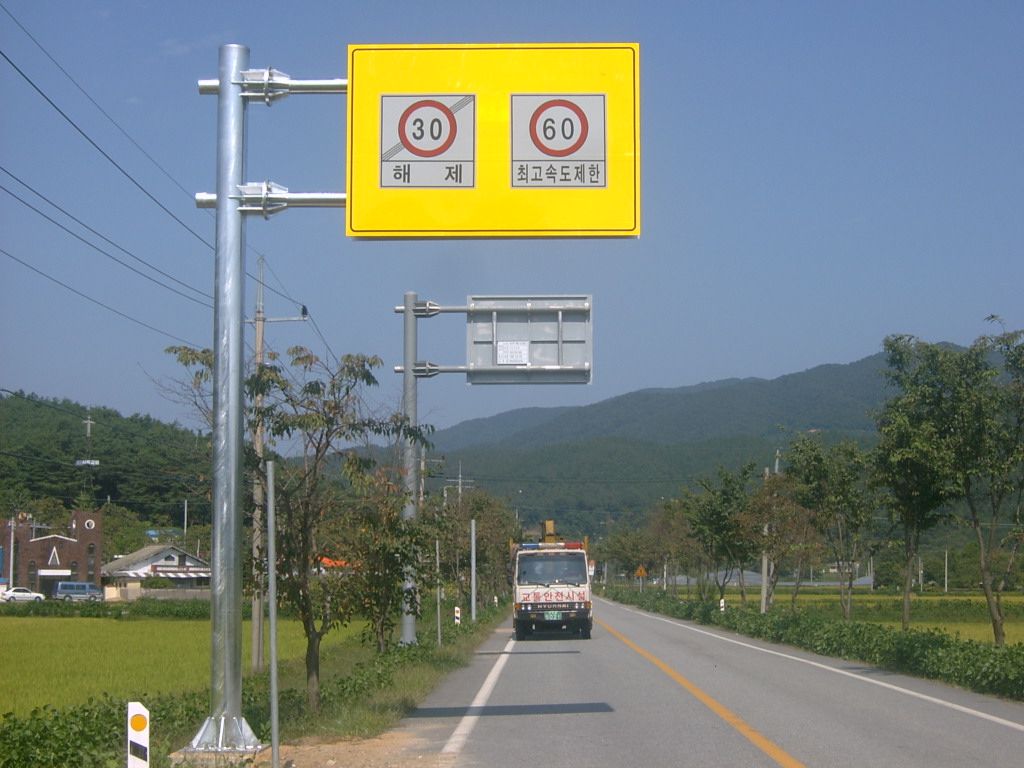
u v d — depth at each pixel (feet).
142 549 255.70
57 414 233.96
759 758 32.60
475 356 54.03
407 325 68.90
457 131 36.76
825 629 79.97
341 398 39.88
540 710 45.37
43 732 30.91
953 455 55.01
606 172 36.65
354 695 44.88
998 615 55.42
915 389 56.90
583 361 53.93
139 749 26.45
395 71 36.91
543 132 36.81
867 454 72.95
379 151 36.60
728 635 105.50
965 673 52.31
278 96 36.40
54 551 251.80
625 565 262.26
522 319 54.24
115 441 234.38
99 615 188.24
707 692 51.75
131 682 71.51
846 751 33.76
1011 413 55.06
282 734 36.55
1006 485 55.77
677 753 33.65
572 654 80.12
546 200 36.52
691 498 148.66
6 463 226.79
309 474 39.99
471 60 37.04
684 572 222.28
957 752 33.40
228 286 34.91
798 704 46.37
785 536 108.88
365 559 41.78
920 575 226.38
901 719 41.16
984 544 63.05
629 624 132.26
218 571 33.78
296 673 67.05
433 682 56.34
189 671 80.12
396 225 36.35
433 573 49.93
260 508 40.22
